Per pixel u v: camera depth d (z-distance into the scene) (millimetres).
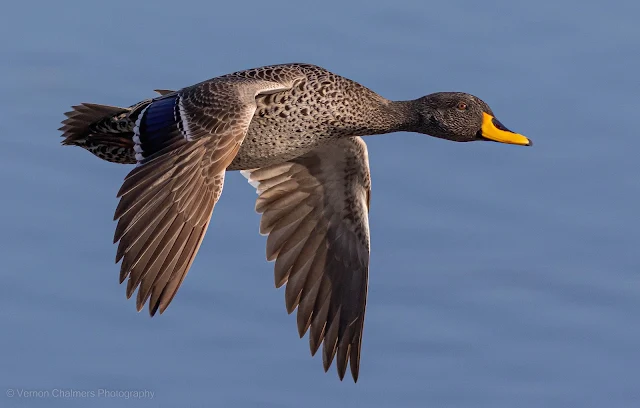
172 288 10695
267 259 13414
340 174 13336
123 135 12461
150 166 11008
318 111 12609
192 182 10977
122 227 10688
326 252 13477
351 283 13398
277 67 12547
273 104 12430
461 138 13414
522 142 13352
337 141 13117
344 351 13336
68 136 12625
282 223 13461
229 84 11672
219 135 11172
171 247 10766
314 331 13398
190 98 11500
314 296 13438
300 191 13453
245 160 12648
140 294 10594
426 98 13391
